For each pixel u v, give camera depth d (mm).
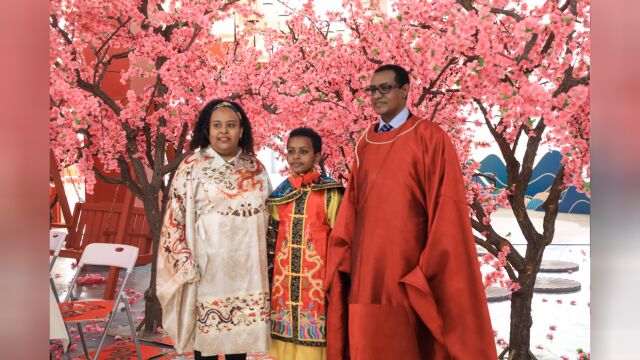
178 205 2773
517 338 3584
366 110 3828
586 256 7715
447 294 2340
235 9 4645
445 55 3438
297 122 4250
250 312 2752
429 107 3943
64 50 4223
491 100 3012
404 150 2445
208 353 2711
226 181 2797
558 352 4020
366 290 2426
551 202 3439
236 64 4598
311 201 2785
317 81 4141
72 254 6230
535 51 2922
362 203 2523
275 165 11484
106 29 4516
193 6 4324
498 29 3047
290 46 4492
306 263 2738
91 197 7461
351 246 2592
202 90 4625
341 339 2586
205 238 2746
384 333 2395
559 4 3174
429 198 2398
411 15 3320
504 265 3514
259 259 2795
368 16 4031
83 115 4074
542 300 5516
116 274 5391
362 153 2594
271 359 3904
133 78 5840
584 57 2945
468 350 2311
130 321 3586
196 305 2750
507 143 3445
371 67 3971
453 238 2334
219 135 2789
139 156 4625
